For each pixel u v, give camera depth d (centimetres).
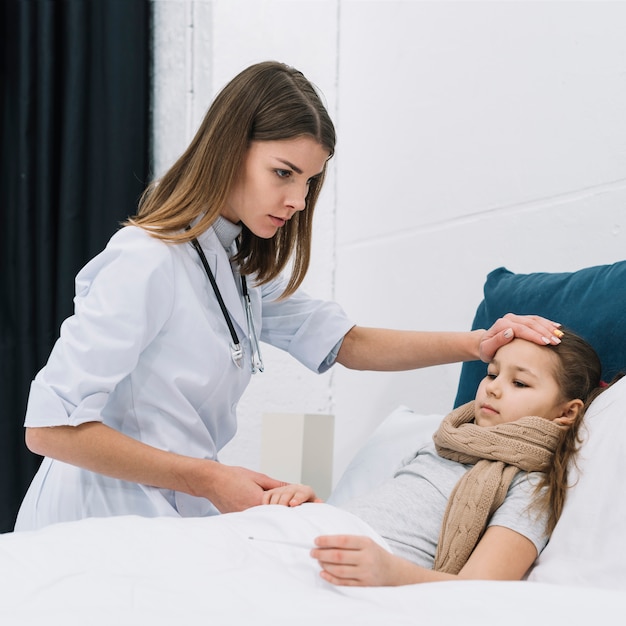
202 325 146
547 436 130
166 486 136
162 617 80
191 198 145
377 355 172
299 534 108
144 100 306
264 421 236
